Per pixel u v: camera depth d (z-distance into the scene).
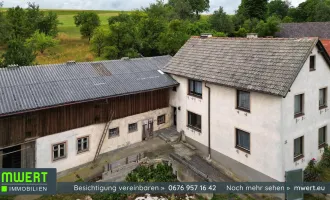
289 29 53.81
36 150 19.34
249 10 67.25
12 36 54.72
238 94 20.67
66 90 20.86
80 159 21.64
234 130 21.03
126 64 27.20
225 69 22.12
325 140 21.62
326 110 21.08
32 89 19.89
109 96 21.67
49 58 49.69
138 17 59.97
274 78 18.34
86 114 21.62
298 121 18.91
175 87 26.61
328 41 28.27
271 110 18.19
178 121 26.81
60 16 97.50
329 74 20.88
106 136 23.08
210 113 23.06
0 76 20.20
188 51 27.42
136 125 25.11
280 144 17.89
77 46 61.91
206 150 23.84
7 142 18.08
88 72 24.05
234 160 21.25
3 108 17.39
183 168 20.77
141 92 23.70
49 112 19.67
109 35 46.47
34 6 66.38
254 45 22.36
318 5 74.12
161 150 24.39
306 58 18.17
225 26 58.19
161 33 46.62
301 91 18.86
